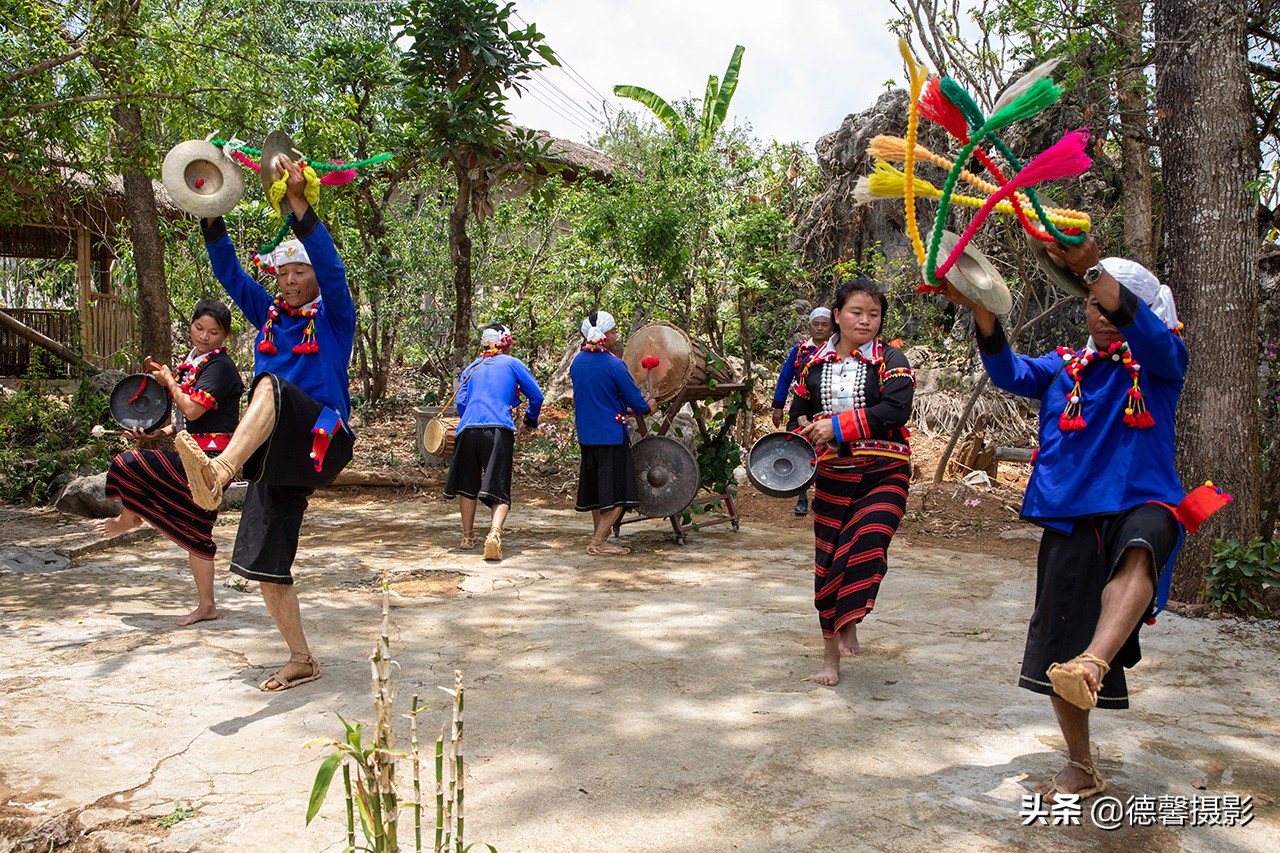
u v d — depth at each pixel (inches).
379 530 318.3
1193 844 112.8
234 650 183.5
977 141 105.9
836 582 165.9
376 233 500.7
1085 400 119.6
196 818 116.2
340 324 162.9
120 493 193.6
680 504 293.3
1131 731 147.3
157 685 163.5
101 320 535.8
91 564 255.6
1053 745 140.9
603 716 151.3
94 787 124.8
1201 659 184.2
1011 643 195.0
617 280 486.9
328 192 350.0
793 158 586.6
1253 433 221.5
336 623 204.2
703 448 318.3
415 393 562.3
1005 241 431.2
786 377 276.5
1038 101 102.4
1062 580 118.6
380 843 84.9
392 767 85.7
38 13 261.7
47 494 355.3
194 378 199.8
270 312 161.3
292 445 153.7
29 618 203.8
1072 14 297.7
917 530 336.2
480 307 528.1
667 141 478.9
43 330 536.4
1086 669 98.7
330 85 381.7
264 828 113.6
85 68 275.3
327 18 473.1
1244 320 219.0
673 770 131.0
